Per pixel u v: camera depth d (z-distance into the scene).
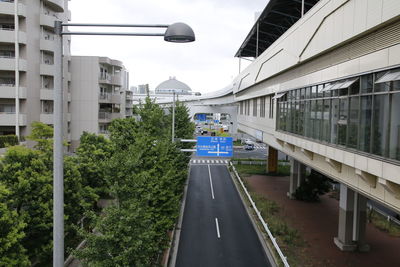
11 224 10.91
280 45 18.98
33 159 14.33
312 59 14.51
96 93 38.72
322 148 12.84
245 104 37.47
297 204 25.23
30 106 32.03
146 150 16.62
